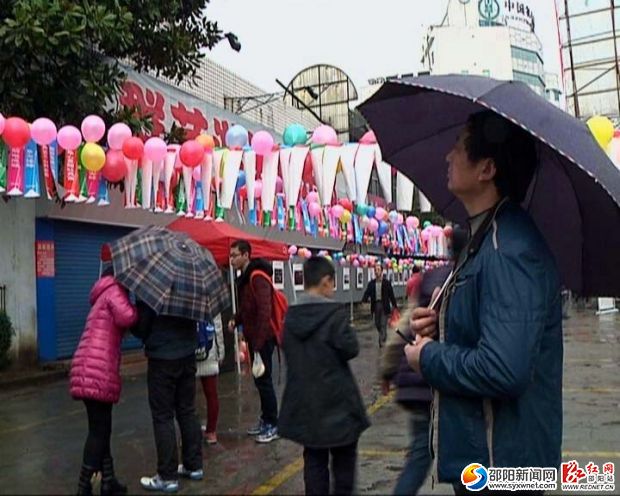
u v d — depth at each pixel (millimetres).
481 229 2506
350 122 21016
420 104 3217
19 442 6684
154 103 12703
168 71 11711
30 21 8305
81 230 13281
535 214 2988
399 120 3328
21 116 9234
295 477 5312
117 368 4551
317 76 24781
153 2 10391
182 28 11445
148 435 6918
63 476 5098
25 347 11883
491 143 2545
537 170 2859
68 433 7141
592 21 22625
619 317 24062
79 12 8672
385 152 3504
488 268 2334
